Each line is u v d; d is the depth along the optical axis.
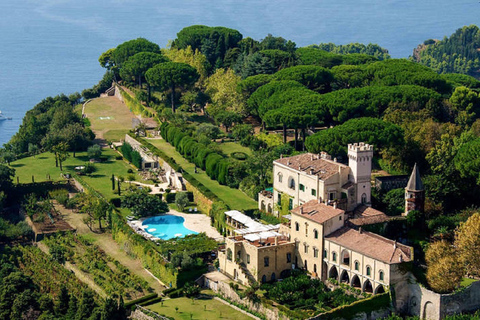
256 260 182.38
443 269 164.00
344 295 167.62
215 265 196.50
